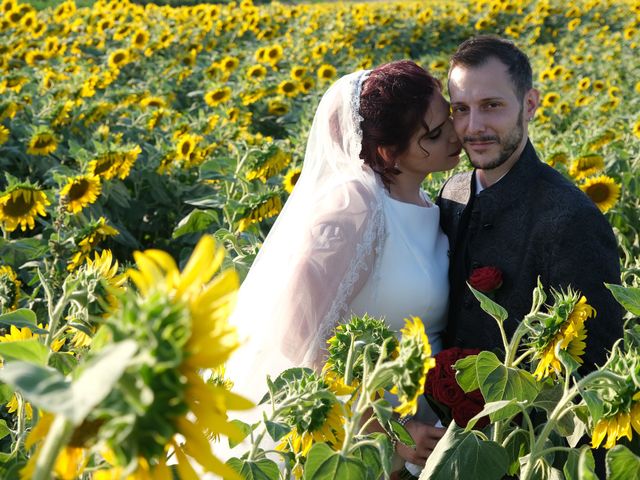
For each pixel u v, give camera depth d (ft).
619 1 66.13
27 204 12.94
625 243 13.73
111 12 46.32
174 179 18.28
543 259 7.72
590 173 15.79
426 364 3.98
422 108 8.36
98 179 13.62
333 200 8.33
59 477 2.98
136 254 2.66
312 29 48.47
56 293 11.55
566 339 5.44
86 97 24.93
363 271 8.16
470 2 66.59
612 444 4.91
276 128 28.27
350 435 4.63
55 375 2.55
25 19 37.11
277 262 8.25
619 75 37.04
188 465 2.90
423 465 7.06
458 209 9.00
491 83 7.83
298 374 6.07
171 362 2.46
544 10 58.34
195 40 42.65
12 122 20.29
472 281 7.86
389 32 51.31
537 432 6.23
